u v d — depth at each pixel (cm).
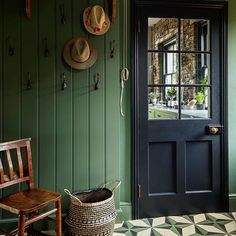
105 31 239
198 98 272
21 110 232
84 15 235
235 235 231
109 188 249
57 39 234
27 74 232
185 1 261
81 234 212
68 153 241
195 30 269
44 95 235
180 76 268
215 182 276
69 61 234
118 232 237
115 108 246
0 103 229
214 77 272
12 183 206
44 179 238
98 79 242
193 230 240
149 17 260
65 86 238
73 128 241
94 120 244
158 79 265
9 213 235
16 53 229
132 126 261
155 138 266
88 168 245
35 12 230
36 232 219
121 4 253
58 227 202
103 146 246
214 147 275
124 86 259
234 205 277
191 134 271
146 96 262
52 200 196
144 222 256
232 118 277
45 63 234
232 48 274
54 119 238
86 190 245
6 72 229
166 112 269
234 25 273
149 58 262
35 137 235
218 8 269
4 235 203
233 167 277
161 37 263
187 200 272
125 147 262
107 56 243
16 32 229
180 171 271
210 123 273
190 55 269
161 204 269
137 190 264
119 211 253
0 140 229
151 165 267
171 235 231
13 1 228
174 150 270
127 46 257
